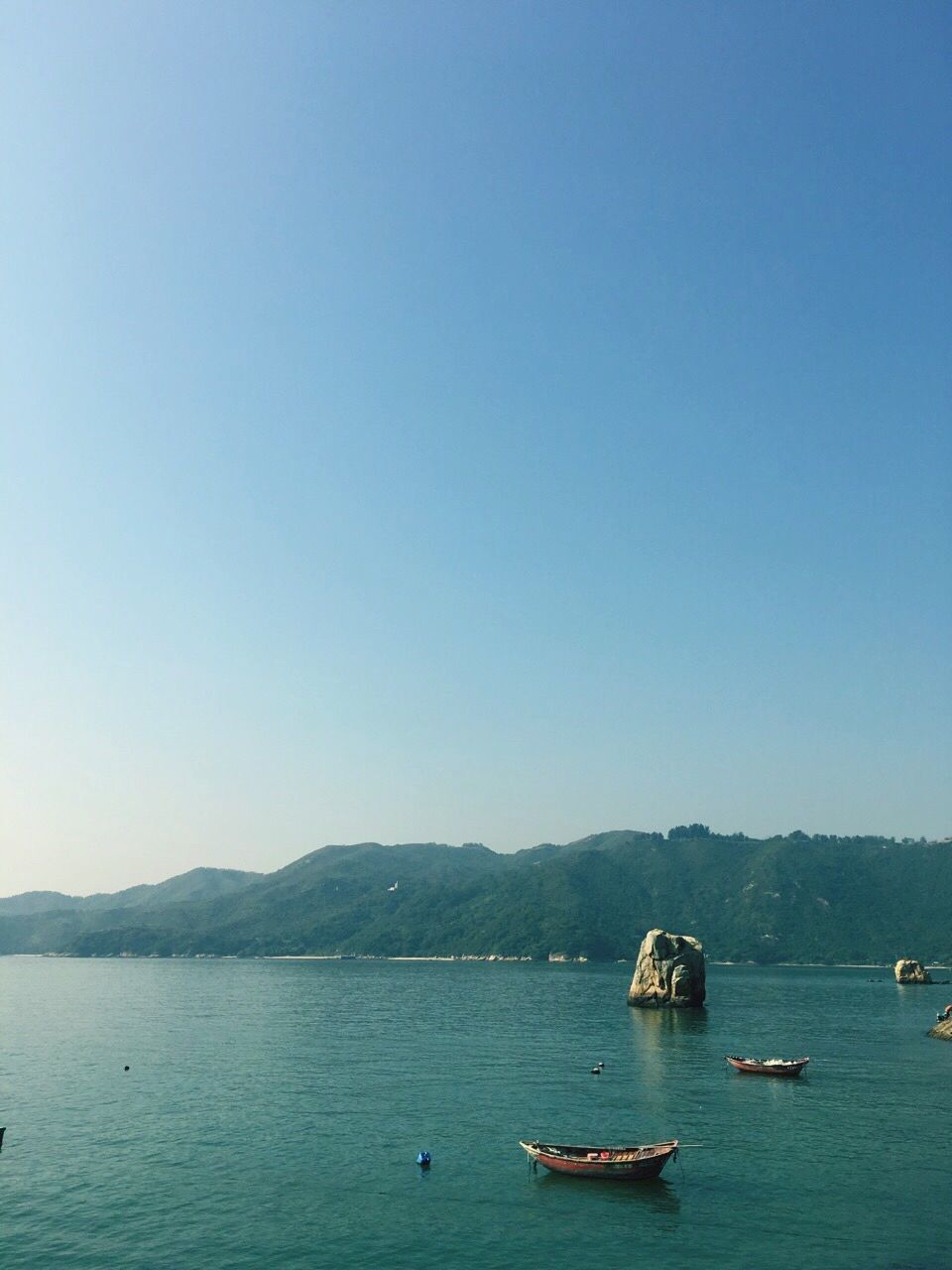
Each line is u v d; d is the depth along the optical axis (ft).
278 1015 489.67
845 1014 483.92
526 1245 136.05
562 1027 417.69
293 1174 169.99
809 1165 174.29
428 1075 275.80
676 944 536.01
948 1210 150.10
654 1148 168.86
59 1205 153.79
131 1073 284.82
